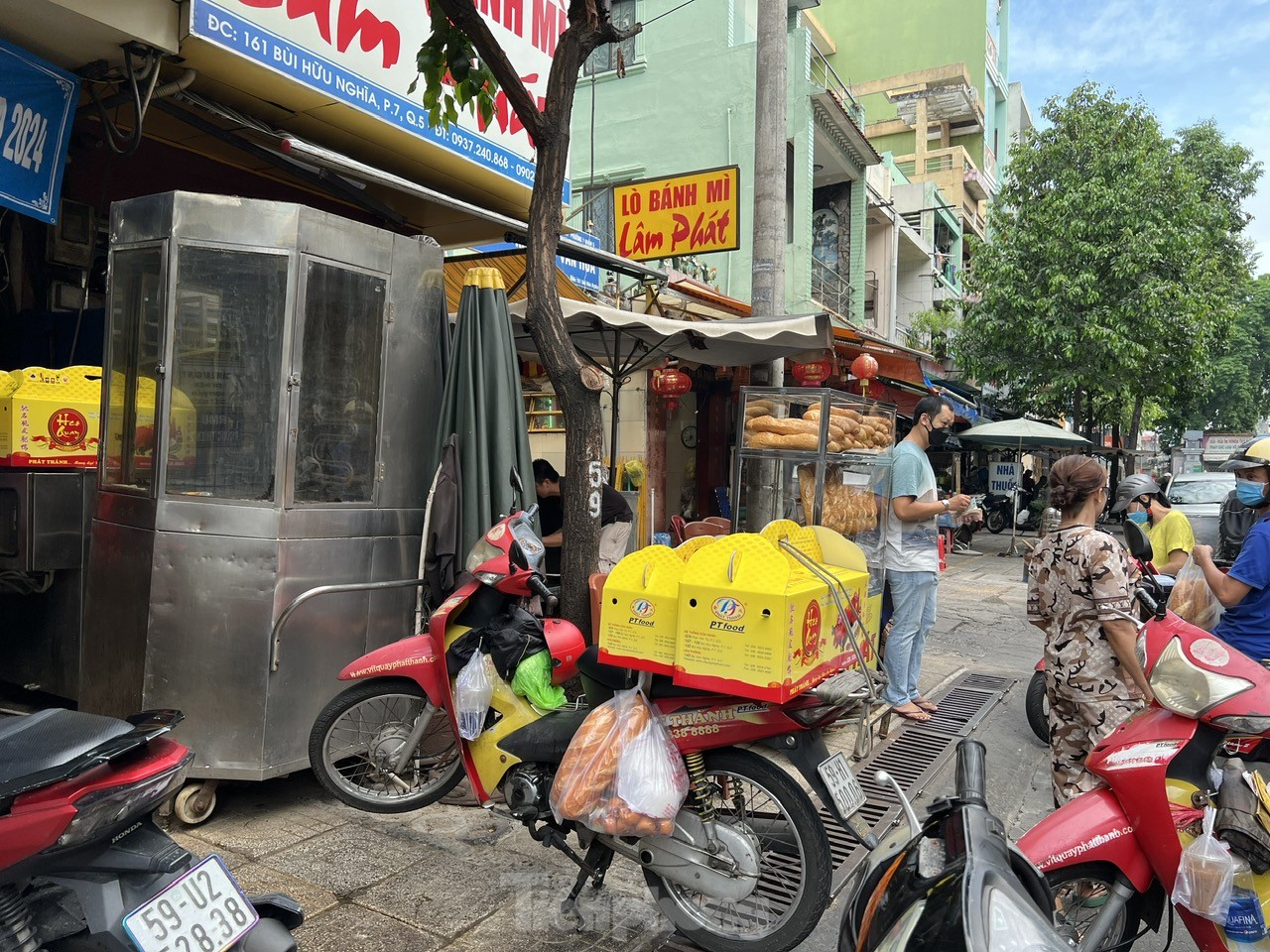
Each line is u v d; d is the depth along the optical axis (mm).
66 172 5445
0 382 4164
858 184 18125
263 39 4590
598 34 3977
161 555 3637
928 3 27984
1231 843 2324
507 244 8609
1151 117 16438
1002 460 23344
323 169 5445
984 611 9695
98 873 1874
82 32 4133
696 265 12586
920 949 1431
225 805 3826
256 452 3709
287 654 3682
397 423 4199
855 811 2625
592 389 4062
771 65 6559
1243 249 22453
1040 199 16828
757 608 2486
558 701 3207
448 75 5848
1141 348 15688
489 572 3283
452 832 3605
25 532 4023
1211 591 4066
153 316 3785
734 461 5434
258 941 1964
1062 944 1388
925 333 21844
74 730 1968
